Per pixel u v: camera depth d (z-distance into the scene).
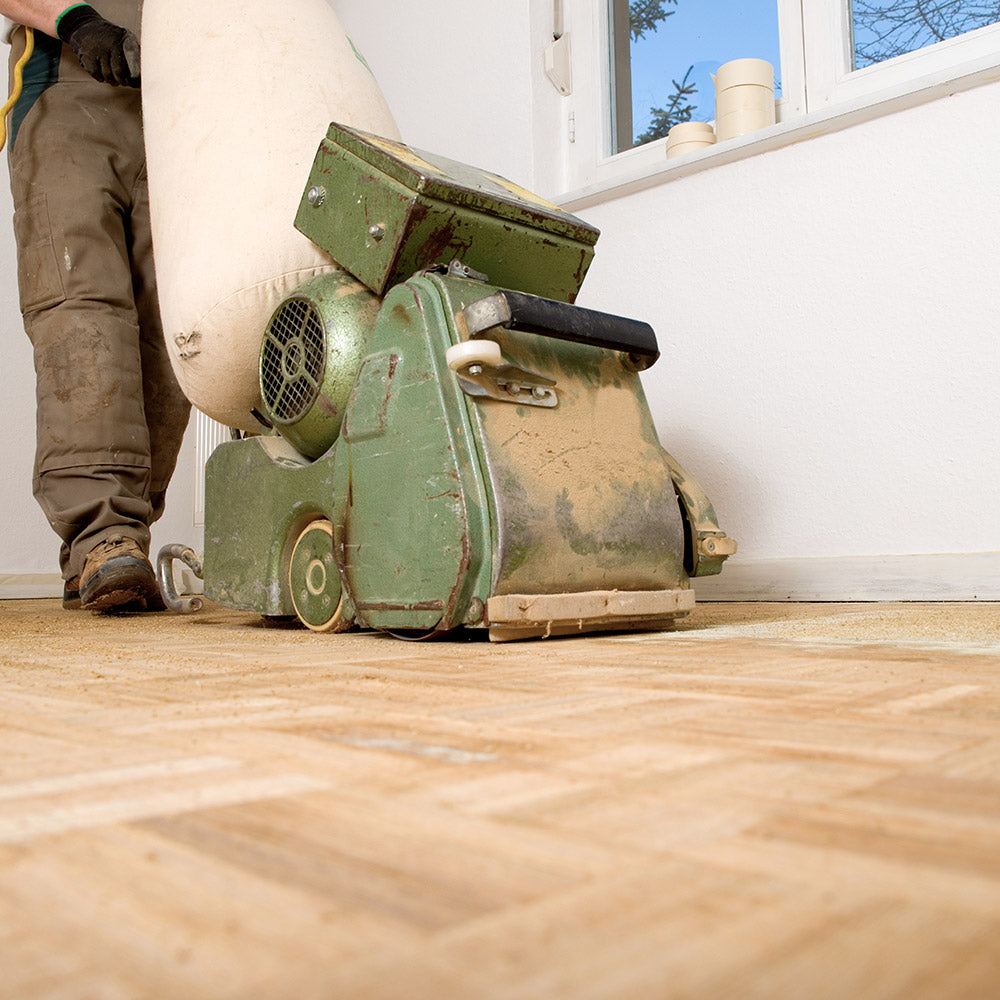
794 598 1.89
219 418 1.40
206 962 0.18
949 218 1.79
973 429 1.73
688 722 0.44
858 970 0.17
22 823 0.28
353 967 0.17
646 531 1.08
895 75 2.07
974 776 0.32
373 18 3.15
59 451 1.64
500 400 0.99
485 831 0.26
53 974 0.17
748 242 2.06
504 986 0.16
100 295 1.64
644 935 0.19
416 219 1.10
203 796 0.31
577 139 2.62
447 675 0.65
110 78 1.47
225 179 1.27
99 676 0.67
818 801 0.29
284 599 1.21
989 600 1.67
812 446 1.93
